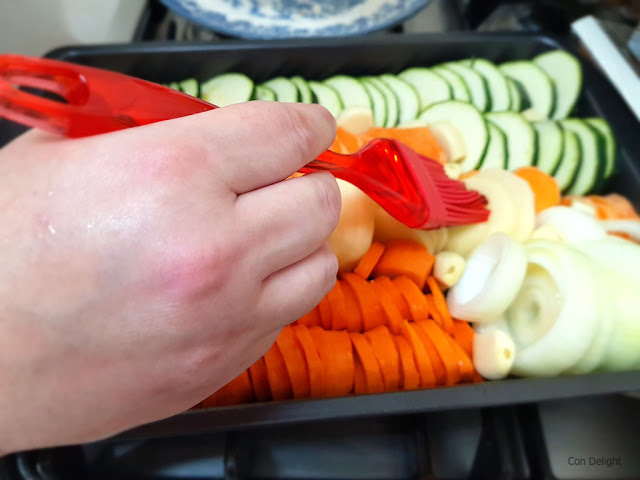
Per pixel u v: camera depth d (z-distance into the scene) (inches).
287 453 9.2
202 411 7.7
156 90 5.3
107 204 4.4
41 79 4.4
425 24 17.6
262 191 5.1
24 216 4.3
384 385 9.0
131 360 4.7
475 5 17.3
